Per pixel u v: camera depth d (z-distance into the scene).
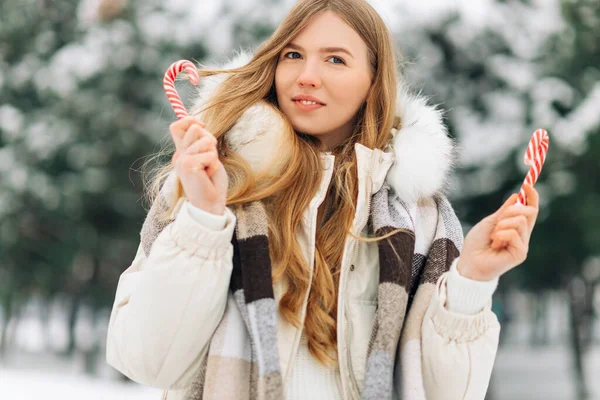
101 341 25.38
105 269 22.75
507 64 21.50
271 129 2.18
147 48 22.02
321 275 2.14
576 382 19.48
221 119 2.20
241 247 2.04
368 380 1.99
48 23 23.42
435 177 2.23
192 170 1.88
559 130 18.25
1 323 26.84
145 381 2.06
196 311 1.96
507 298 30.41
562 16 18.98
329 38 2.26
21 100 22.58
